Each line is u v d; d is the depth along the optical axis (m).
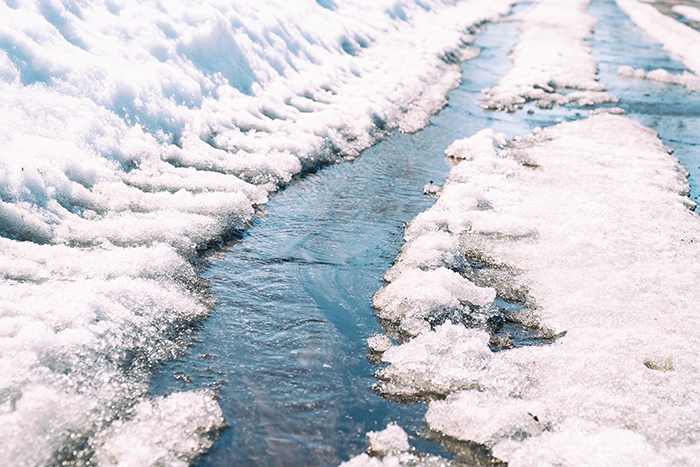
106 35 5.71
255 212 5.00
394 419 2.89
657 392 3.05
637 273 4.32
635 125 8.94
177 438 2.61
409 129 7.91
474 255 4.63
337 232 4.83
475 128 8.36
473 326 3.72
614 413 2.89
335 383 3.09
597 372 3.19
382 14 13.95
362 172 6.24
